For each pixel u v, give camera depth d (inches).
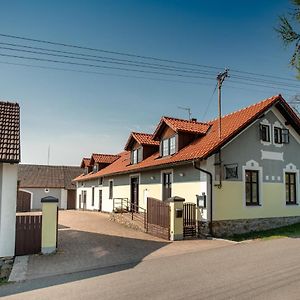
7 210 450.6
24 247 459.2
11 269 414.0
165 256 439.8
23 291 306.0
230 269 349.4
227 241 552.7
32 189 1678.2
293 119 721.0
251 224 660.7
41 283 330.3
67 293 294.4
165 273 346.6
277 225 700.0
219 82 650.2
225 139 615.2
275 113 729.0
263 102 713.6
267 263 369.4
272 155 711.7
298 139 764.6
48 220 469.7
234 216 640.4
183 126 761.0
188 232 613.6
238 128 631.2
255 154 685.9
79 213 1198.9
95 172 1384.1
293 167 744.3
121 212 893.2
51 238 467.2
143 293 282.2
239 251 450.6
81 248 500.4
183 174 697.6
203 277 323.0
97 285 315.0
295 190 747.4
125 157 1230.3
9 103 581.9
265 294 263.9
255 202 681.0
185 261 402.0
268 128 716.7
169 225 585.3
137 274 348.5
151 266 383.2
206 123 816.3
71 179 1814.7
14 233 450.9
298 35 216.8
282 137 730.2
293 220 729.6
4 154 443.5
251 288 280.7
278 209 707.4
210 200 616.1
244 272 334.3
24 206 1461.6
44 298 283.3
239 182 657.0
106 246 516.1
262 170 692.1
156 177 820.0
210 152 601.6
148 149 935.7
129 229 710.5
